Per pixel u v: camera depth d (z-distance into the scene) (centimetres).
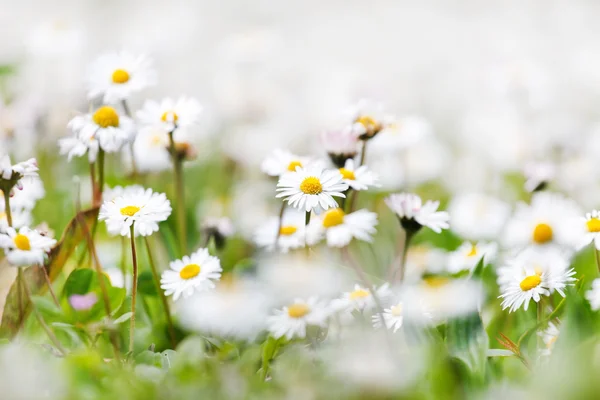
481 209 78
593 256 71
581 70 124
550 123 88
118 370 63
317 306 66
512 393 61
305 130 96
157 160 79
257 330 67
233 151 89
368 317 67
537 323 65
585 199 81
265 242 71
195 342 65
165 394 62
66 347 68
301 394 62
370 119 70
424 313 65
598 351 61
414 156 87
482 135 99
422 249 77
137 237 73
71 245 69
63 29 89
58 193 83
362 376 62
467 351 63
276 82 125
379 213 84
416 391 62
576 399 60
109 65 72
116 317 68
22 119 84
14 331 67
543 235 70
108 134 70
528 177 74
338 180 66
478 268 65
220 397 62
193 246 78
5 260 68
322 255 72
